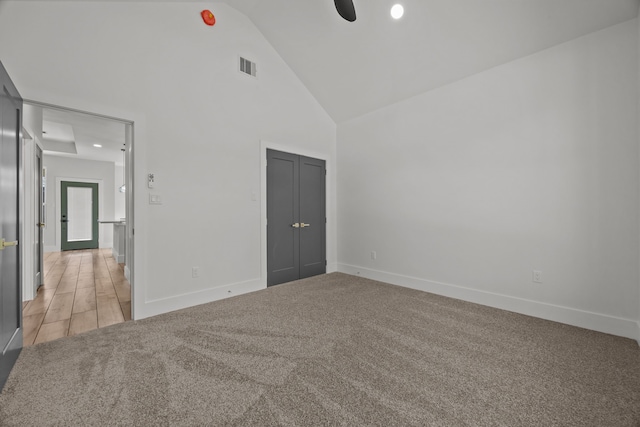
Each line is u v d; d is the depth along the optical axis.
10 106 1.93
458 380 1.74
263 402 1.54
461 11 2.69
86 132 5.27
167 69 2.93
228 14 3.44
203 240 3.19
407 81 3.59
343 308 3.02
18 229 2.09
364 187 4.39
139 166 2.74
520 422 1.40
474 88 3.18
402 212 3.91
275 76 3.93
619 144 2.35
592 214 2.48
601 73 2.41
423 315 2.82
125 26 2.68
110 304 3.19
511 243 2.94
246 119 3.59
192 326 2.55
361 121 4.41
